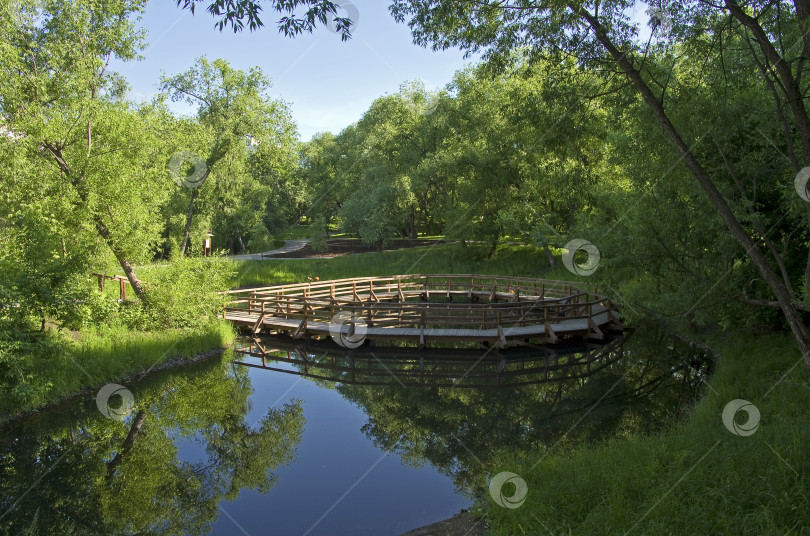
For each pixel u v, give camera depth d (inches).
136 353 520.7
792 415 275.7
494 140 1026.1
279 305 706.2
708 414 315.9
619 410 405.4
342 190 1904.5
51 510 285.0
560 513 212.1
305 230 2527.1
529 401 443.8
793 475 201.6
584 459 270.2
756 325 501.7
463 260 1181.7
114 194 543.8
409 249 1332.4
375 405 449.7
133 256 582.2
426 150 1334.9
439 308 612.1
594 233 439.8
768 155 361.7
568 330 613.6
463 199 1118.4
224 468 339.3
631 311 487.2
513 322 596.7
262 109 1039.6
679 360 522.0
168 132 754.2
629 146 410.6
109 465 343.3
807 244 403.5
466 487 298.4
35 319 454.6
